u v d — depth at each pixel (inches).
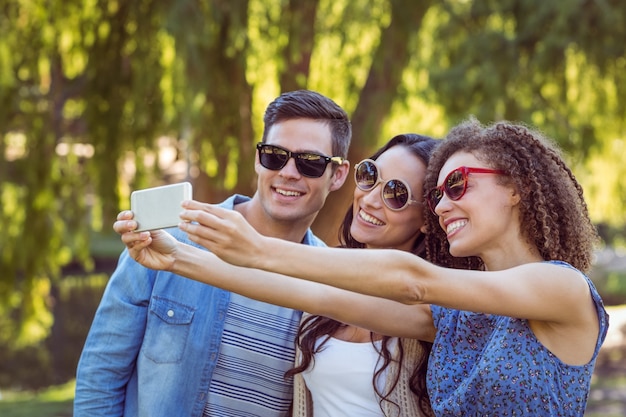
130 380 108.5
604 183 424.5
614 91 367.9
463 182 82.3
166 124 344.2
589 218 87.0
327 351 98.7
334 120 108.9
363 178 103.0
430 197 90.8
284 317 105.8
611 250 955.3
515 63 352.8
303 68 373.7
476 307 74.9
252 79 365.1
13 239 389.4
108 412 106.2
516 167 82.2
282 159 106.3
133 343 106.2
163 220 73.2
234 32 335.9
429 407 97.0
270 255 70.1
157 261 82.8
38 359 589.6
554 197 83.2
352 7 380.2
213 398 105.6
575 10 345.1
